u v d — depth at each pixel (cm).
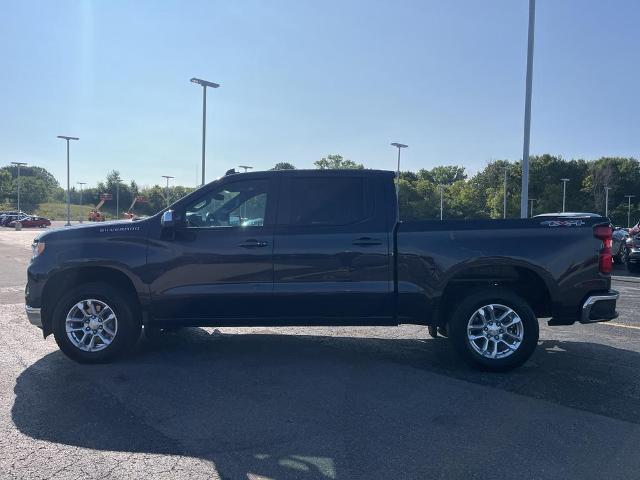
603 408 463
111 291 587
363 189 585
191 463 363
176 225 574
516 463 363
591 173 8719
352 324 581
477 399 485
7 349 654
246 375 554
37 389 509
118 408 462
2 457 371
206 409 459
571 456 373
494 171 9431
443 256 563
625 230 1936
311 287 571
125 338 590
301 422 432
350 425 426
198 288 577
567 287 562
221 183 594
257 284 574
